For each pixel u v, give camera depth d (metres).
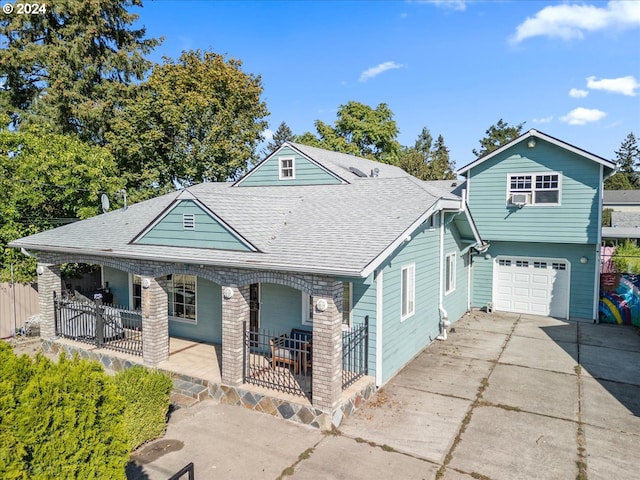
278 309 11.61
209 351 11.93
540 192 16.19
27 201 15.74
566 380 10.43
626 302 15.80
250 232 10.25
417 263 12.08
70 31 24.98
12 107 25.84
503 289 17.97
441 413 8.73
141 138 23.66
